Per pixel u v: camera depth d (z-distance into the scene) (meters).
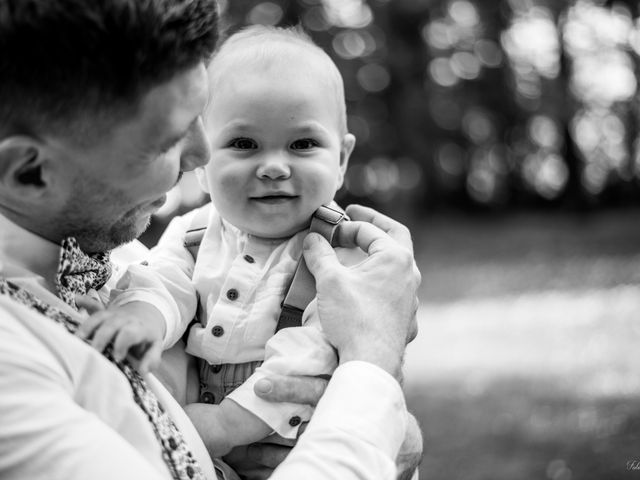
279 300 1.73
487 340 9.84
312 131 1.78
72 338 1.28
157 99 1.27
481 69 23.34
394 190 22.08
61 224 1.37
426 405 6.95
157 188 1.37
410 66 22.38
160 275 1.76
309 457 1.29
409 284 1.67
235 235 1.85
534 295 12.89
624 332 9.41
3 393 1.14
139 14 1.21
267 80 1.76
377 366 1.49
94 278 1.51
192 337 1.74
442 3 22.67
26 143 1.24
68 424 1.15
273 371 1.59
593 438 5.70
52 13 1.16
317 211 1.80
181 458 1.34
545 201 23.52
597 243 17.27
